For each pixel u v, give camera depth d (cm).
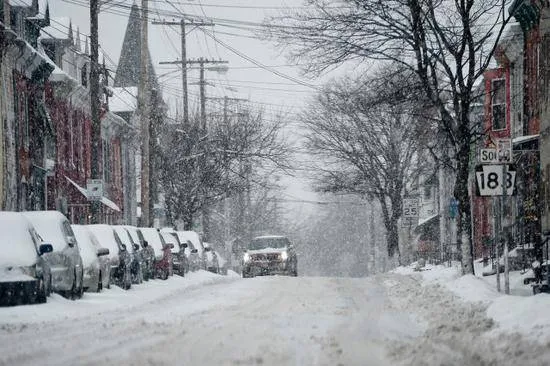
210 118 11631
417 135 7388
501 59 8006
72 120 9762
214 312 3412
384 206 9875
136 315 3366
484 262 7556
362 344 2231
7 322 3078
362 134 9462
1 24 6894
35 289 3738
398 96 5684
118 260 5453
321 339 2341
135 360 1892
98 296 4619
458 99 5378
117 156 11962
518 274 5762
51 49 9181
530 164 6850
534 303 2858
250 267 8294
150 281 6500
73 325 2920
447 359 1975
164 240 7294
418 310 3500
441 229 11156
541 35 6078
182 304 3991
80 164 9994
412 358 1959
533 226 6669
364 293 4619
